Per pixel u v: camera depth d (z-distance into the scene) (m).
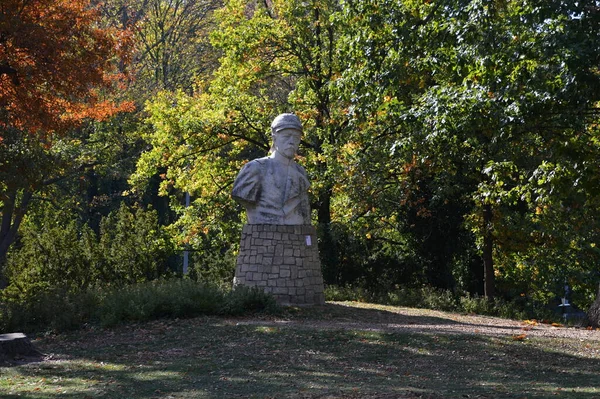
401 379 14.62
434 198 30.61
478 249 33.22
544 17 18.06
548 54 18.05
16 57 24.16
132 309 20.00
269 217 23.03
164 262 35.97
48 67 23.88
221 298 20.94
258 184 23.12
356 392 13.20
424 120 21.38
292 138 23.44
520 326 22.19
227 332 18.38
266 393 13.22
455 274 34.84
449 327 20.41
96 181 49.06
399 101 24.25
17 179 26.08
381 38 22.30
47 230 34.25
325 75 33.31
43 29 23.41
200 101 34.84
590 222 30.11
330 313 21.98
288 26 33.19
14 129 26.91
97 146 40.75
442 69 22.86
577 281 34.47
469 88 20.56
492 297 30.70
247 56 33.34
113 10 50.28
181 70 51.78
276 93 43.69
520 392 13.29
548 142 20.58
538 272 34.78
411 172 30.84
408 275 34.56
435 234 33.50
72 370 15.43
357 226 33.44
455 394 13.03
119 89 38.81
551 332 20.16
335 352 16.78
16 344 16.61
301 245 23.12
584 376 15.19
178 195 49.34
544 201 20.34
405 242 35.25
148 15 52.81
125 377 14.70
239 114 33.75
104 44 25.28
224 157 35.81
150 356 16.59
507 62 19.52
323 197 34.09
